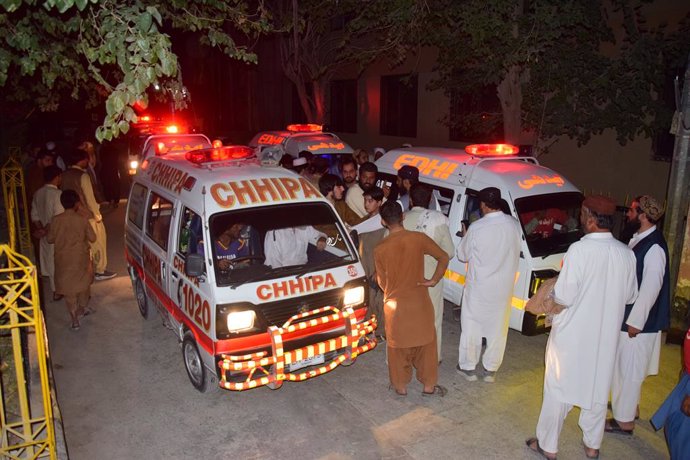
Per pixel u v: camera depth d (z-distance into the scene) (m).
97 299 7.97
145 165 7.34
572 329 4.17
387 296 5.14
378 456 4.52
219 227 5.10
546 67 9.60
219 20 7.01
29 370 5.46
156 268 6.12
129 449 4.62
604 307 4.11
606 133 10.66
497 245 5.25
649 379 5.70
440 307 5.66
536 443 4.58
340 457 4.50
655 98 9.78
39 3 5.76
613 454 4.56
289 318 4.95
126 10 4.82
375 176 6.66
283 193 5.41
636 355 4.59
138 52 4.59
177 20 7.13
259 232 5.73
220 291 4.75
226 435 4.80
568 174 11.48
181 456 4.53
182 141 11.37
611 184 10.73
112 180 13.80
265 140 12.27
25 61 5.49
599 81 9.01
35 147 12.59
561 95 9.71
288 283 5.00
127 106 4.53
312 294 5.07
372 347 5.36
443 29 10.38
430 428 4.89
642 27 9.77
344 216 6.71
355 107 18.39
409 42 11.81
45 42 6.28
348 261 5.43
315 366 5.54
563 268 4.12
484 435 4.79
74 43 6.27
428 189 5.52
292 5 15.17
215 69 26.48
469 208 6.65
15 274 6.85
